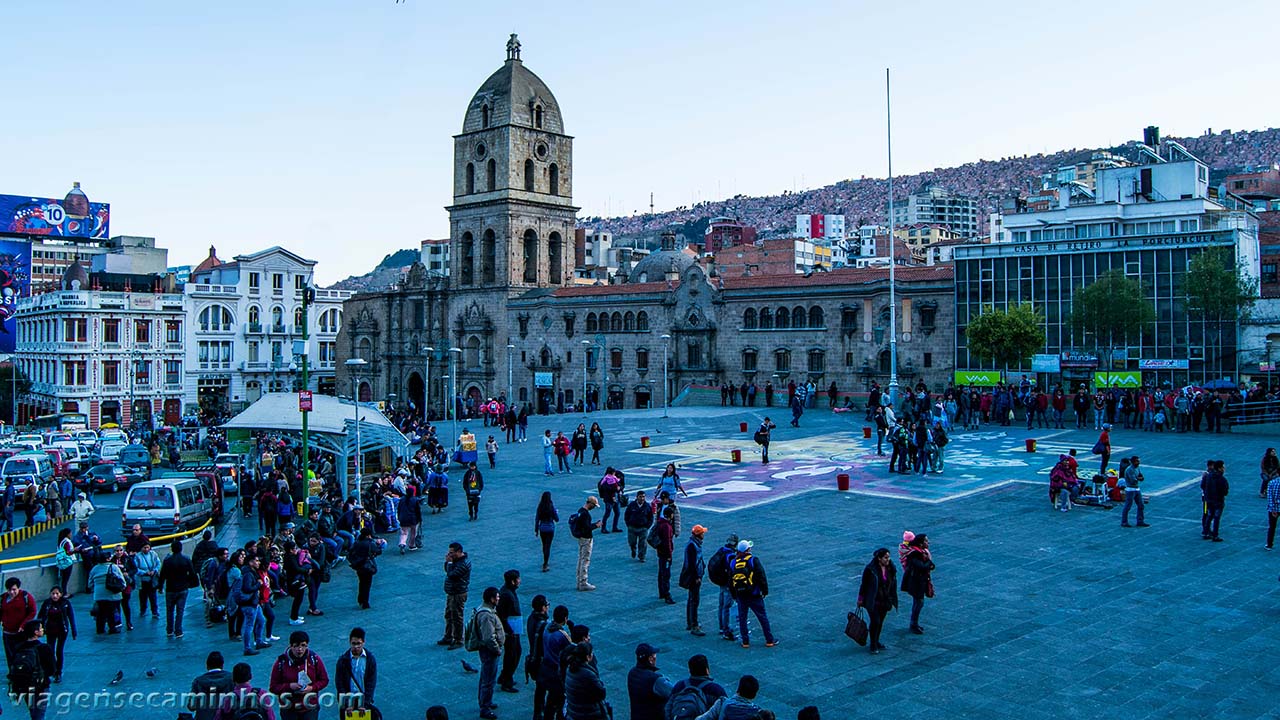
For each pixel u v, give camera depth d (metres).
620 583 29.08
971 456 51.56
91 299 117.12
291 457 50.78
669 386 107.44
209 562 27.53
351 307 142.50
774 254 192.62
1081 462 48.31
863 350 94.25
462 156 127.69
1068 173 162.25
